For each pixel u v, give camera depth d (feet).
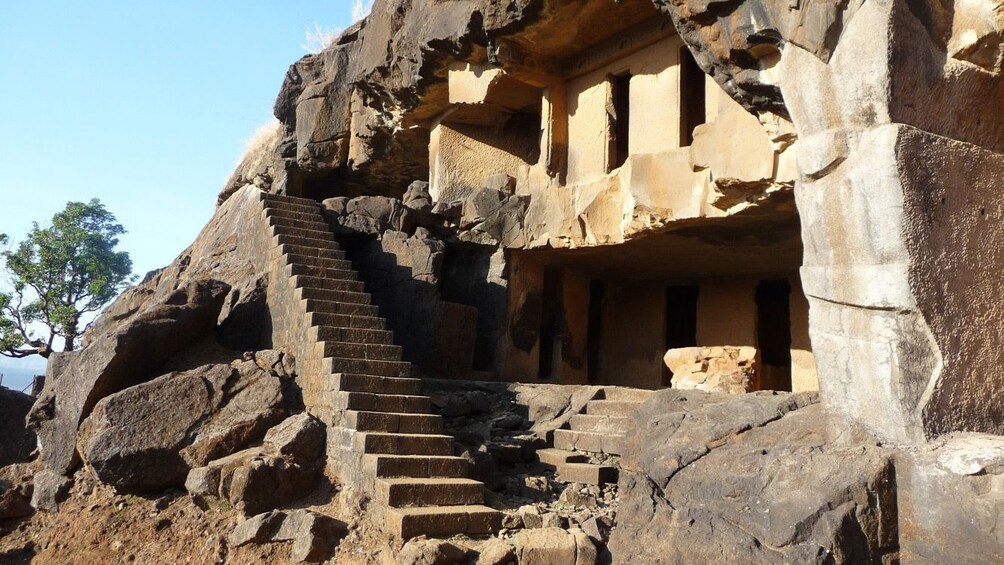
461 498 24.56
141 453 28.27
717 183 30.27
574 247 40.42
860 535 17.46
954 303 18.45
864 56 19.31
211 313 35.88
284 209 41.73
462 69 43.75
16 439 36.06
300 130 60.08
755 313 45.32
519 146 49.90
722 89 28.04
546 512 24.53
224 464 27.20
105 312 56.75
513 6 36.19
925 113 19.33
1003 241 19.53
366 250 44.70
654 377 48.73
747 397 23.66
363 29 56.59
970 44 19.29
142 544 26.17
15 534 28.78
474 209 44.39
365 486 25.02
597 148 39.24
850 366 19.86
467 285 45.85
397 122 52.08
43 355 96.43
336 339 31.37
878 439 18.88
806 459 19.21
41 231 102.63
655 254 41.86
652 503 21.35
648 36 35.96
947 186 18.89
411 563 20.54
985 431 18.53
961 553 16.49
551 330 47.80
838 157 19.97
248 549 24.35
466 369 41.29
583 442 31.17
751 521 18.67
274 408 30.30
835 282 20.20
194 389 30.37
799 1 21.30
